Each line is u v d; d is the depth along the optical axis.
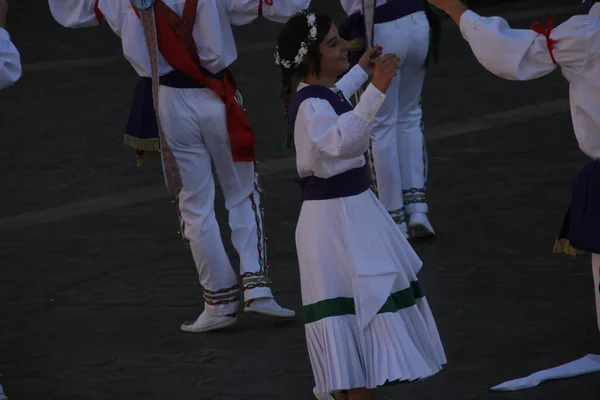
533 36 17.02
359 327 16.56
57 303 23.91
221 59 21.11
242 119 21.62
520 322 21.58
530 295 22.94
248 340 21.52
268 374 19.91
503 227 27.30
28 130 39.44
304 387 19.28
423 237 26.98
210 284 21.77
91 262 26.42
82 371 20.41
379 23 25.75
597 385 18.75
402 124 27.00
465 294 23.19
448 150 34.25
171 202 30.95
